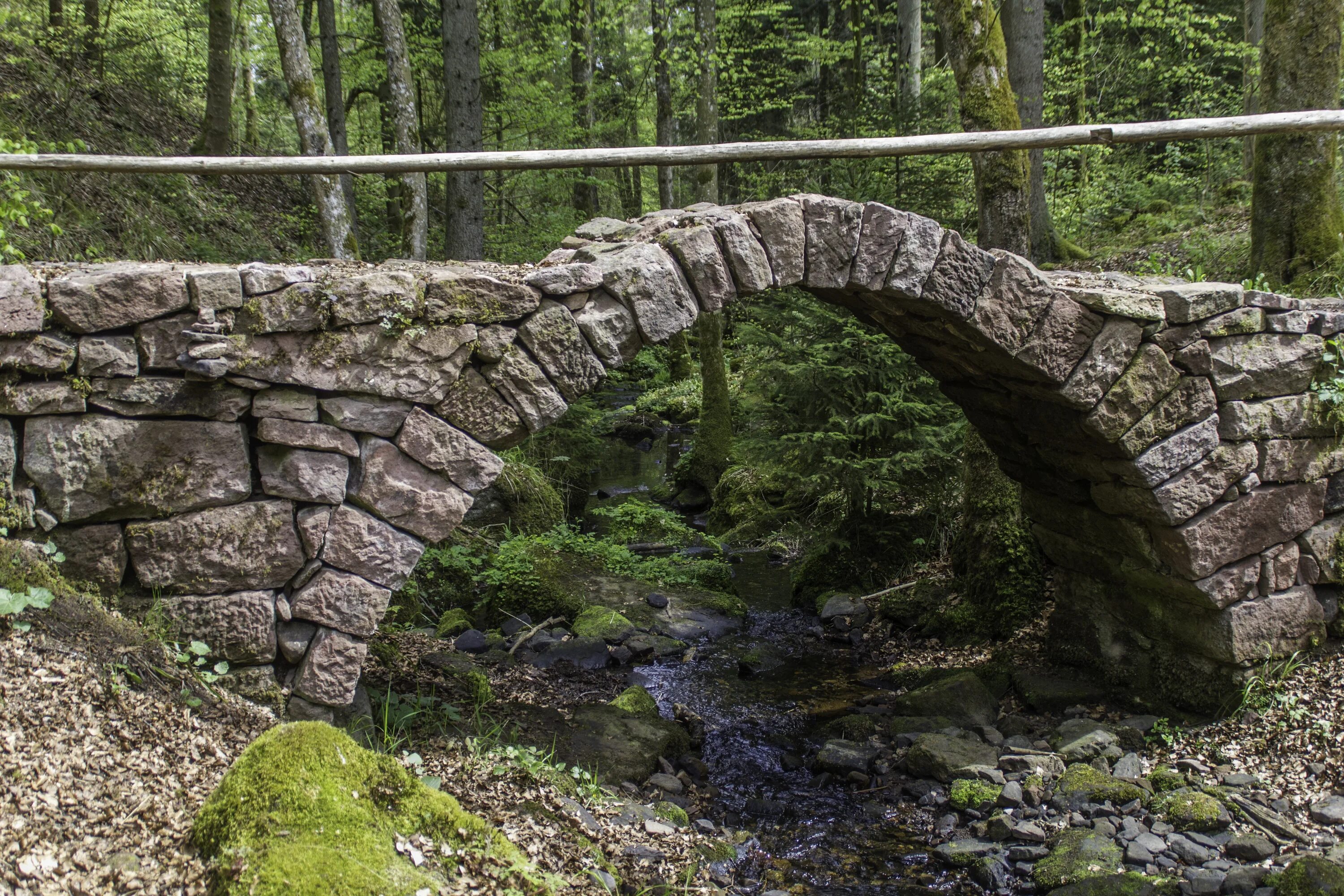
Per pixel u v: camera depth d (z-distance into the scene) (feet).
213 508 11.96
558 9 47.96
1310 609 17.67
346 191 41.55
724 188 61.31
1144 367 16.11
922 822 15.64
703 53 38.55
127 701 10.77
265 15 53.72
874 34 63.10
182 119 48.47
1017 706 19.77
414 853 9.81
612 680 21.20
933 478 25.31
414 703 15.42
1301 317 17.01
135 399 11.48
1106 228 41.14
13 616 10.62
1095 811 15.14
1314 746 15.70
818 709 20.18
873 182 26.12
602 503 39.24
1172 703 18.37
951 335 16.24
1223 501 16.90
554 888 10.54
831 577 27.20
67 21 38.91
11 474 11.16
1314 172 22.26
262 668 12.33
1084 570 20.02
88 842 8.71
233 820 9.19
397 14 31.83
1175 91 51.03
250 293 11.71
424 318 12.46
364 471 12.43
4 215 15.71
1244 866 13.26
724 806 16.02
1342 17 21.84
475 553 27.04
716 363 39.17
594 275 13.15
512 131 50.34
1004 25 33.65
